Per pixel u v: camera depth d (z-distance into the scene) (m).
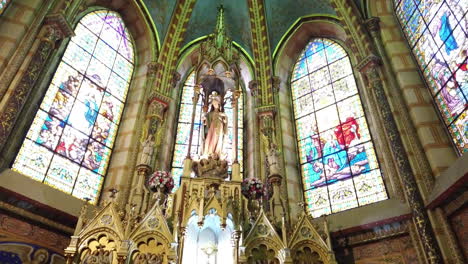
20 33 8.66
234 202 8.36
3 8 8.79
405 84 9.70
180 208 8.28
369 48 11.00
